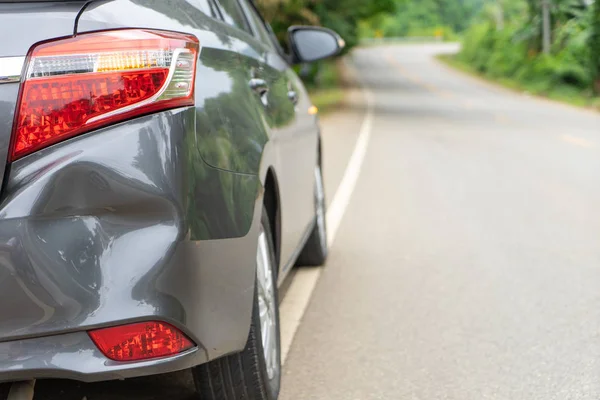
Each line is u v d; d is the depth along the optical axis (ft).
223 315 8.86
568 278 18.49
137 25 8.50
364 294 17.28
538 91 160.56
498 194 31.94
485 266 19.70
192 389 11.73
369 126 76.48
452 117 92.12
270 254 11.28
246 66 11.33
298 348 13.89
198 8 10.82
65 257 7.83
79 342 7.95
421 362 13.19
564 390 12.00
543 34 192.13
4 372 7.81
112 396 11.41
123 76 8.02
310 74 154.61
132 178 7.95
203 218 8.45
